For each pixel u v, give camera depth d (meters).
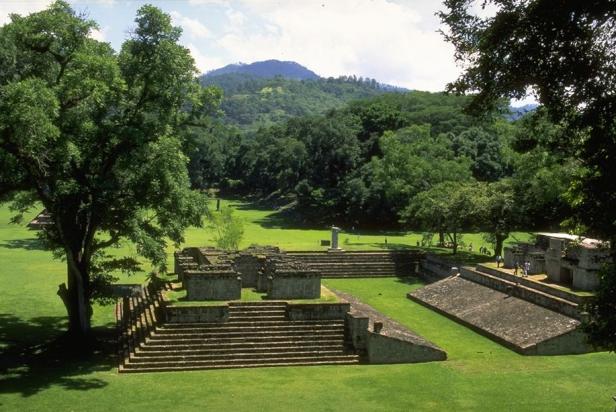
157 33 30.31
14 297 40.59
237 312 30.14
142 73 30.36
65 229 30.42
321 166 94.00
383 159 78.38
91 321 36.44
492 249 62.59
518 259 41.84
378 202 81.31
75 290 31.64
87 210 30.08
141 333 30.05
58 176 28.14
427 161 76.44
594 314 16.73
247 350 28.67
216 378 26.33
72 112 28.14
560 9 15.45
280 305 30.70
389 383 25.72
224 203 123.00
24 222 72.00
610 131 16.33
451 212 54.19
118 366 28.06
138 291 39.56
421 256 56.38
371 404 23.27
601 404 23.19
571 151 18.78
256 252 42.94
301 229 84.06
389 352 29.00
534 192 48.31
